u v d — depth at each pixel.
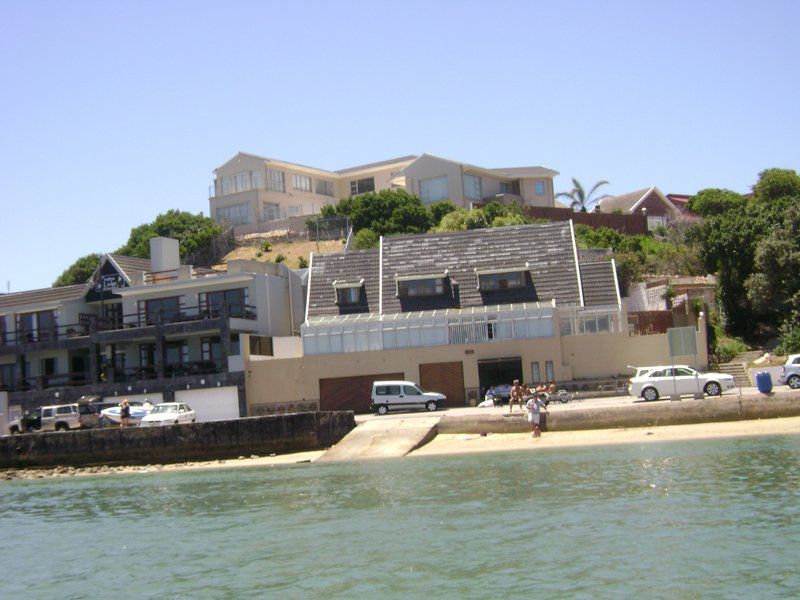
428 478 37.09
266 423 51.09
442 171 108.50
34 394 70.75
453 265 70.19
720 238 69.56
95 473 51.88
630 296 76.94
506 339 62.06
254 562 24.86
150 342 74.00
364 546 25.55
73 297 79.00
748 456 35.41
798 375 50.22
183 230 116.50
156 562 26.02
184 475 46.69
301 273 82.06
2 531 33.72
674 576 20.44
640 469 34.53
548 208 102.19
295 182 126.75
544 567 21.88
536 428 46.31
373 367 63.03
